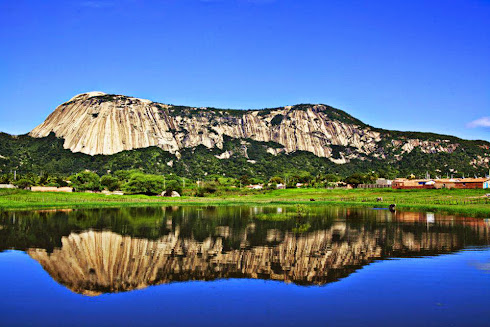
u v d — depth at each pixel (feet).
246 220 225.56
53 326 73.92
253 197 501.97
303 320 75.97
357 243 148.56
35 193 415.03
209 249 138.00
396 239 156.56
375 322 75.05
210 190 564.30
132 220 226.99
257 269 110.93
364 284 96.84
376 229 184.65
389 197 417.08
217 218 237.66
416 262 117.50
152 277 103.76
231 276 104.17
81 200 384.88
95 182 560.61
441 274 104.58
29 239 159.12
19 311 80.89
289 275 104.99
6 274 106.42
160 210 301.22
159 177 545.03
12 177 640.58
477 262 116.98
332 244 146.82
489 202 321.32
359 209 300.40
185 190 607.37
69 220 226.17
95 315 78.84
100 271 109.19
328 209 302.86
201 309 81.61
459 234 167.73
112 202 371.15
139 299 87.51
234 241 153.69
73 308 82.38
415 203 338.95
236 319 76.59
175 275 105.40
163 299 87.40
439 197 394.11
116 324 74.79
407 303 84.12
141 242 152.15
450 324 73.97
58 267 113.70
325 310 80.79
